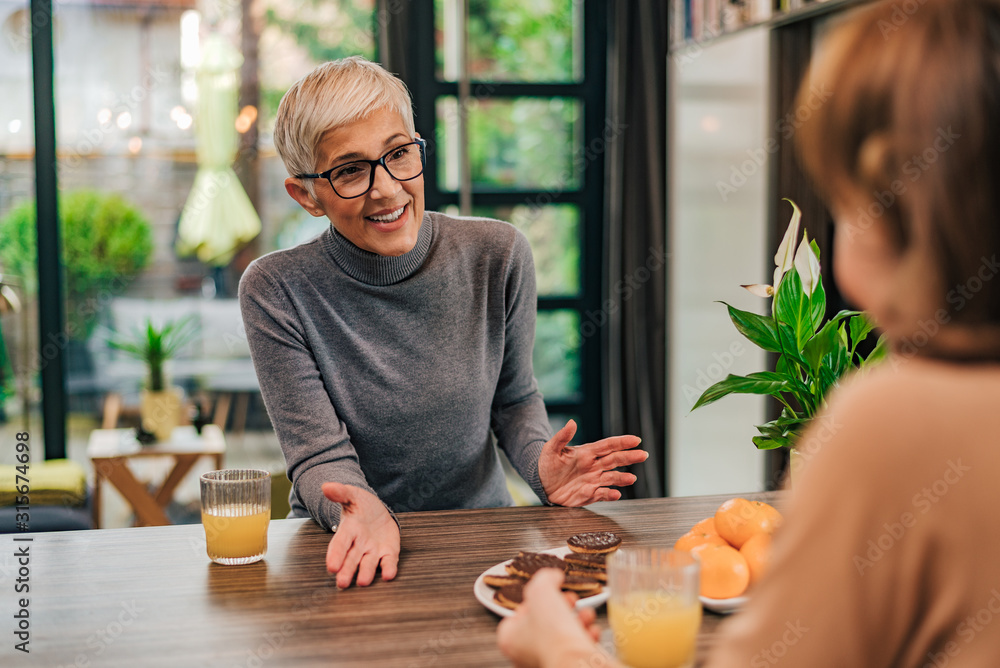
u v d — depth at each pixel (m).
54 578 1.06
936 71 0.48
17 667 0.83
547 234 3.71
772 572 0.54
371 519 1.16
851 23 0.54
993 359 0.51
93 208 3.39
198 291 3.52
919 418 0.50
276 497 2.68
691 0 3.15
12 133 3.26
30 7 3.23
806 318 1.15
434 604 0.98
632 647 0.80
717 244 3.03
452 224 1.52
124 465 3.12
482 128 3.63
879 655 0.52
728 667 0.54
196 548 1.18
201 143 3.47
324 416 1.37
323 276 1.42
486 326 1.51
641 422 3.45
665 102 3.36
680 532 1.22
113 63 3.36
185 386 3.53
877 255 0.52
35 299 3.33
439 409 1.46
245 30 3.46
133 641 0.89
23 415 3.35
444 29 3.54
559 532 1.22
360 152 1.29
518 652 0.74
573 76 3.68
